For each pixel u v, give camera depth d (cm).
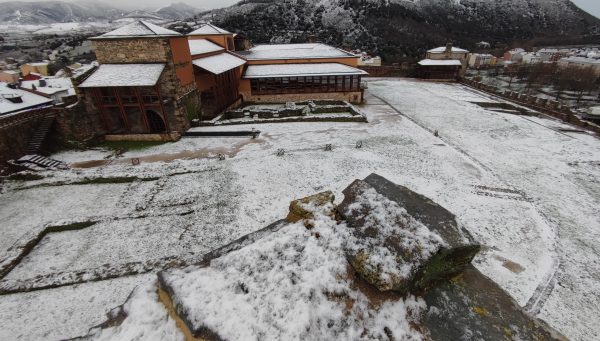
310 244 550
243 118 3238
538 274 1221
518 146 2538
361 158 2252
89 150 2517
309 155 2308
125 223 1556
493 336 425
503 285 1162
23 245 1375
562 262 1288
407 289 459
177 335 475
